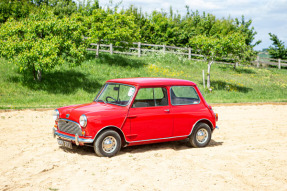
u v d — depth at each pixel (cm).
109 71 2127
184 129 723
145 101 677
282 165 606
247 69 3041
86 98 1619
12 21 1803
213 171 561
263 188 485
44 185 472
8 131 871
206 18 3159
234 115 1330
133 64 2384
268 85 2502
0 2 2505
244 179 524
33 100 1489
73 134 631
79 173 531
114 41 2328
